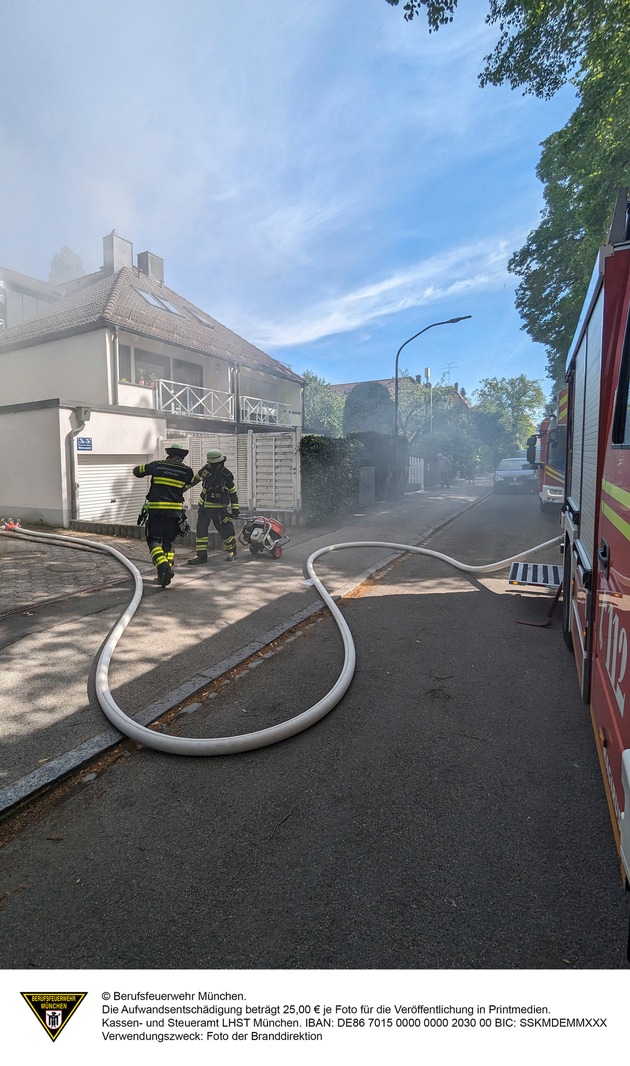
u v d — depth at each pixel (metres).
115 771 2.98
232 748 3.08
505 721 3.50
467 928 1.96
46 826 2.55
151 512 6.76
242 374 23.20
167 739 3.12
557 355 24.38
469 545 10.14
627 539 1.82
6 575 7.32
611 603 2.09
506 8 8.94
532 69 9.42
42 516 11.64
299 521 12.46
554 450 14.01
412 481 25.45
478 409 50.81
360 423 32.09
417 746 3.20
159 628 5.25
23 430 11.78
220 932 1.95
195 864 2.28
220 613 5.74
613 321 2.45
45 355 17.02
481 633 5.18
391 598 6.46
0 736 3.29
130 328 16.11
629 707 1.64
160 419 13.71
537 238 20.64
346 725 3.45
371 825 2.51
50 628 5.23
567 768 2.97
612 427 2.29
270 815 2.59
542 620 5.59
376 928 1.96
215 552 9.27
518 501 19.81
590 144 11.46
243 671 4.28
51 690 3.93
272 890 2.13
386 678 4.16
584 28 8.81
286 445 12.93
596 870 2.23
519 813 2.59
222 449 13.87
